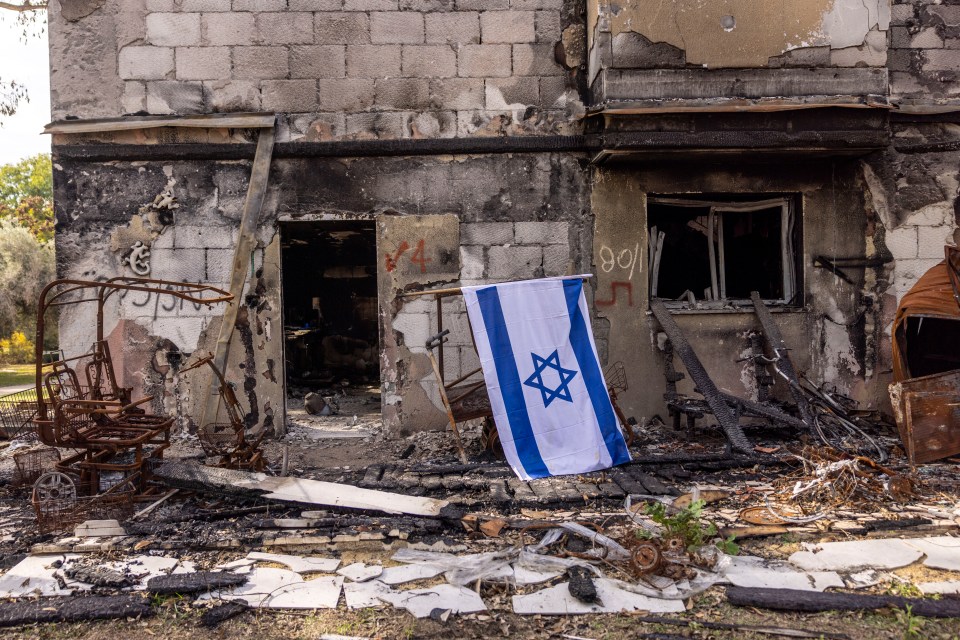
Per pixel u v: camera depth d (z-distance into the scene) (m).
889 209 6.95
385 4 6.62
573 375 5.47
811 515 4.23
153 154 6.49
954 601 3.12
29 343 20.98
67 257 6.52
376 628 3.00
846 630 2.95
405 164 6.73
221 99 6.57
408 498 4.45
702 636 2.92
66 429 4.54
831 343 6.97
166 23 6.50
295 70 6.60
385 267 6.75
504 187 6.79
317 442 6.67
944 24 6.91
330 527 4.11
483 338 5.32
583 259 6.84
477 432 6.70
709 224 7.27
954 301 5.61
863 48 6.21
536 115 6.75
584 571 3.46
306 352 12.04
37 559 3.70
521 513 4.38
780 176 6.91
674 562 3.51
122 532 4.04
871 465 4.80
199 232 6.61
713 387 6.12
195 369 6.62
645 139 6.11
